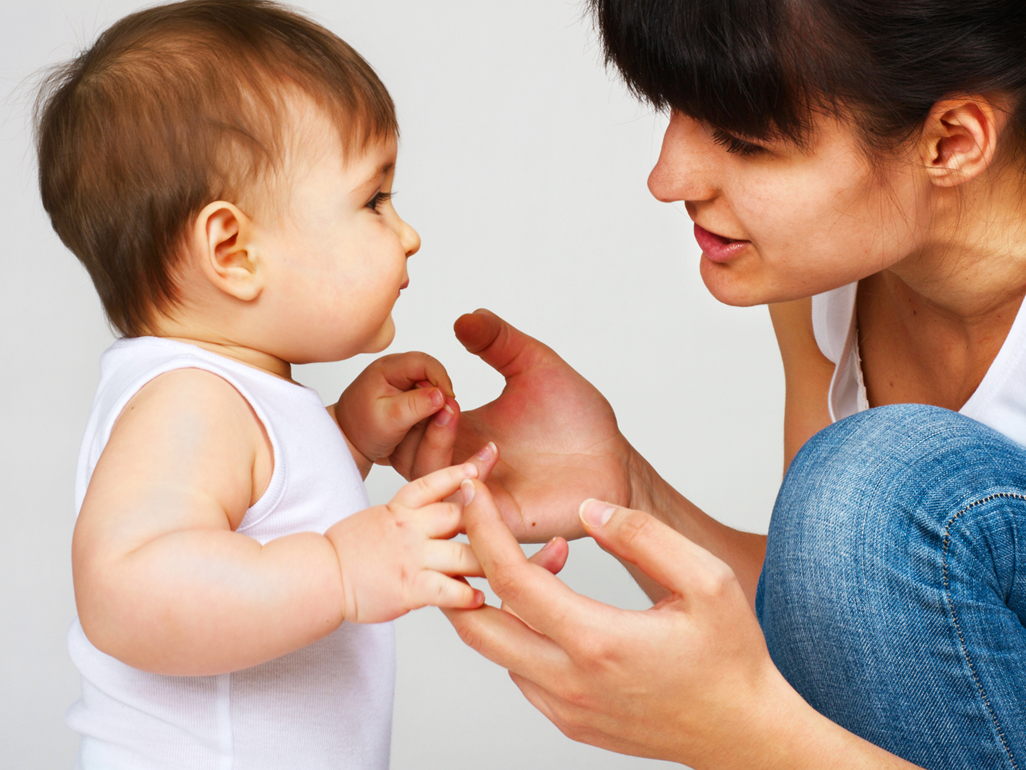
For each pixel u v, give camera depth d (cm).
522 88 241
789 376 136
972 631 84
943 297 103
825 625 88
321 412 93
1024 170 91
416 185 237
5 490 190
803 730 77
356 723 89
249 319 91
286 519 84
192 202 87
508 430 117
